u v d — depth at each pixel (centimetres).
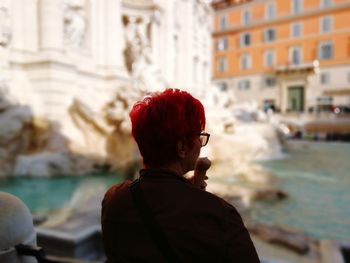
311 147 2959
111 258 152
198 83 3547
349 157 2286
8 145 1269
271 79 5419
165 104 162
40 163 1317
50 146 1397
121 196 160
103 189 1153
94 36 1892
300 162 2036
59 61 1445
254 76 5600
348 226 876
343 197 1167
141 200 151
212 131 1911
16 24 1162
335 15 4788
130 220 149
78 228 643
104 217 162
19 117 1270
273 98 5406
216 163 1611
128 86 1798
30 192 1134
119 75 1970
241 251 133
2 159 1252
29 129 1343
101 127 1589
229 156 1748
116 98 1725
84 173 1459
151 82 1817
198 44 3553
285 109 5247
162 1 2552
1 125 1226
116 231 152
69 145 1472
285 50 5272
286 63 5206
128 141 1548
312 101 5006
